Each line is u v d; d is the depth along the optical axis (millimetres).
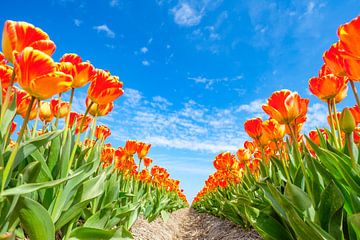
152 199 1271
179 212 2869
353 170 327
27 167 300
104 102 378
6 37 252
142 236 855
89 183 422
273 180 623
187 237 1415
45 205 371
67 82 235
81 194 408
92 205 503
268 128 482
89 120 552
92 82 370
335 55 336
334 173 355
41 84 229
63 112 511
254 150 854
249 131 578
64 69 339
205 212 2404
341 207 306
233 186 1125
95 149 457
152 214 1224
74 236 380
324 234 287
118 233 399
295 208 322
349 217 278
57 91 238
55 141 400
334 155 327
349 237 334
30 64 226
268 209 462
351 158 324
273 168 617
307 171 422
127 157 888
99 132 714
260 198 657
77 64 352
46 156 469
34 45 255
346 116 320
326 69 421
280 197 314
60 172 367
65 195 364
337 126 403
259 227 415
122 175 859
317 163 364
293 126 474
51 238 293
